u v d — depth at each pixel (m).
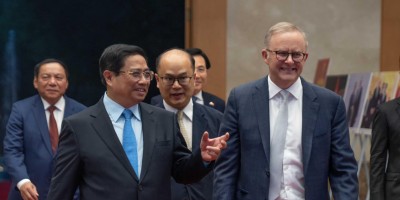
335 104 5.56
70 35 12.77
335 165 5.48
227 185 5.50
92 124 4.91
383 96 9.49
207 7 12.52
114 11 12.75
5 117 12.80
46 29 12.77
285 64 5.35
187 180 4.97
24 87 12.81
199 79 8.66
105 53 4.96
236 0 12.55
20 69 12.78
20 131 8.12
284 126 5.48
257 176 5.44
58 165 4.92
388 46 12.69
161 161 4.94
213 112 6.89
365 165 9.84
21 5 12.73
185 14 12.62
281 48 5.33
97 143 4.86
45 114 8.27
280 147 5.46
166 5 12.70
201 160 4.80
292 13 12.65
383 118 6.70
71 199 4.91
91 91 12.81
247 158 5.50
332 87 11.27
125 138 4.95
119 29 12.75
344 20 12.69
